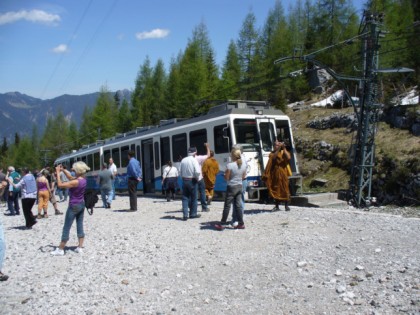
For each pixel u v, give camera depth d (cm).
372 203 2108
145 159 2562
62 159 4478
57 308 630
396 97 3172
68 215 976
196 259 855
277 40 5844
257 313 575
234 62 5919
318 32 6128
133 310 609
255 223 1186
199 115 2095
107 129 7694
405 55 3722
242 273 748
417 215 1675
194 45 6197
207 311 591
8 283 776
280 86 5206
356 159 2053
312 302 599
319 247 883
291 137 1886
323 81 5328
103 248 1014
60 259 934
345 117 3159
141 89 7600
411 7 4756
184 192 1333
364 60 2025
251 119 1791
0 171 2058
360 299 595
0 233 738
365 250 840
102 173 1884
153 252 933
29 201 1440
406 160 2227
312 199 1842
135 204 1684
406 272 685
